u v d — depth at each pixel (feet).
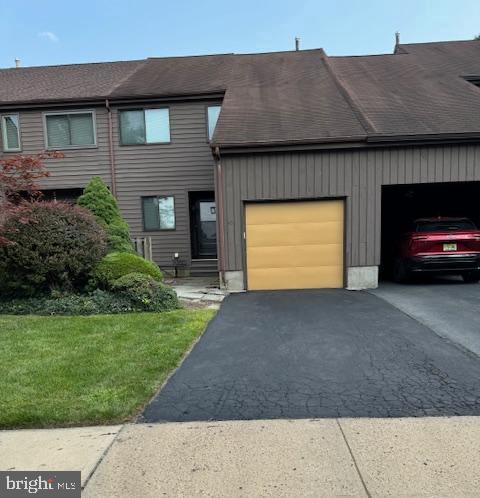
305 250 30.30
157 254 43.96
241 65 49.29
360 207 29.60
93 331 18.72
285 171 29.55
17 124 43.83
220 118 33.30
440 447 9.37
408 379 13.05
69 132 43.75
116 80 47.96
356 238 29.84
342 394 12.12
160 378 13.42
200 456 9.27
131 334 18.20
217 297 28.07
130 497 8.04
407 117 31.65
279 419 10.78
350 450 9.34
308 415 10.95
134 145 43.34
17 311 23.30
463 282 32.04
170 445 9.71
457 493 7.97
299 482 8.34
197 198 44.98
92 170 43.75
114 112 43.19
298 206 30.07
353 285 30.04
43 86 47.42
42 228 23.98
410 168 29.37
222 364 14.84
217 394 12.36
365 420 10.61
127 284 23.81
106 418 10.89
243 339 17.87
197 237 45.44
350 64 47.91
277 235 30.22
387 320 20.20
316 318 21.07
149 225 43.98
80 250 24.47
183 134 43.01
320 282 30.50
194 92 41.96
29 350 16.08
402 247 31.50
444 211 41.42
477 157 29.43
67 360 14.93
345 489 8.13
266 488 8.20
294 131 30.09
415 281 33.17
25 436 10.24
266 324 20.25
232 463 9.00
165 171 43.39
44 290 25.45
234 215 29.99
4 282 24.71
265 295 28.25
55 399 11.81
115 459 9.22
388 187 40.98
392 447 9.41
